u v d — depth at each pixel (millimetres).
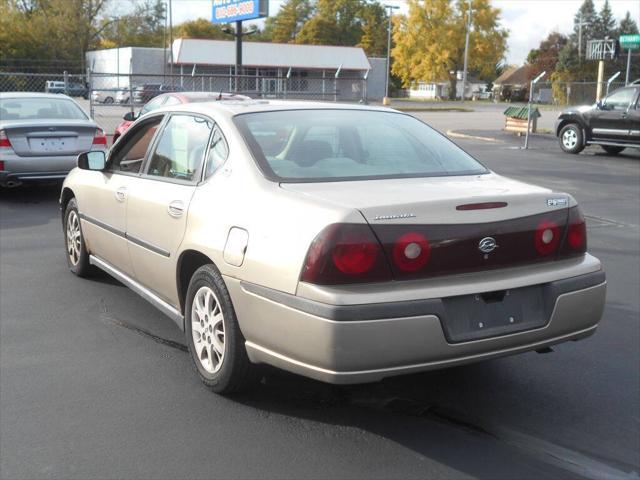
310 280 3252
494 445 3510
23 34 69375
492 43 80062
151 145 4891
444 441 3541
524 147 20188
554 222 3684
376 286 3273
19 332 5062
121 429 3646
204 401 3973
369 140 4293
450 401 4004
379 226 3275
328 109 4523
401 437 3584
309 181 3791
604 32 114438
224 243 3742
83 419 3754
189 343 4211
